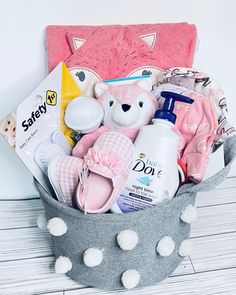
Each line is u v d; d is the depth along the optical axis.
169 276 0.64
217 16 0.67
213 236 0.72
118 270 0.58
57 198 0.56
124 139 0.53
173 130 0.55
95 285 0.61
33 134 0.56
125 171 0.52
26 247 0.70
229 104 0.78
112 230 0.52
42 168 0.57
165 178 0.53
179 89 0.60
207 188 0.52
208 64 0.72
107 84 0.60
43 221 0.64
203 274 0.65
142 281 0.61
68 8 0.62
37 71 0.67
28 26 0.63
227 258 0.67
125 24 0.66
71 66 0.62
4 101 0.70
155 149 0.53
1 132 0.53
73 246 0.57
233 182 0.85
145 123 0.57
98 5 0.63
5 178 0.78
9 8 0.61
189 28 0.65
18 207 0.79
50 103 0.57
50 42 0.63
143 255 0.57
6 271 0.65
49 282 0.63
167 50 0.65
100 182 0.51
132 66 0.64
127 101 0.56
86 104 0.56
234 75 0.74
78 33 0.63
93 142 0.57
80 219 0.52
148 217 0.52
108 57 0.63
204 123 0.58
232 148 0.59
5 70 0.67
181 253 0.62
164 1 0.64
